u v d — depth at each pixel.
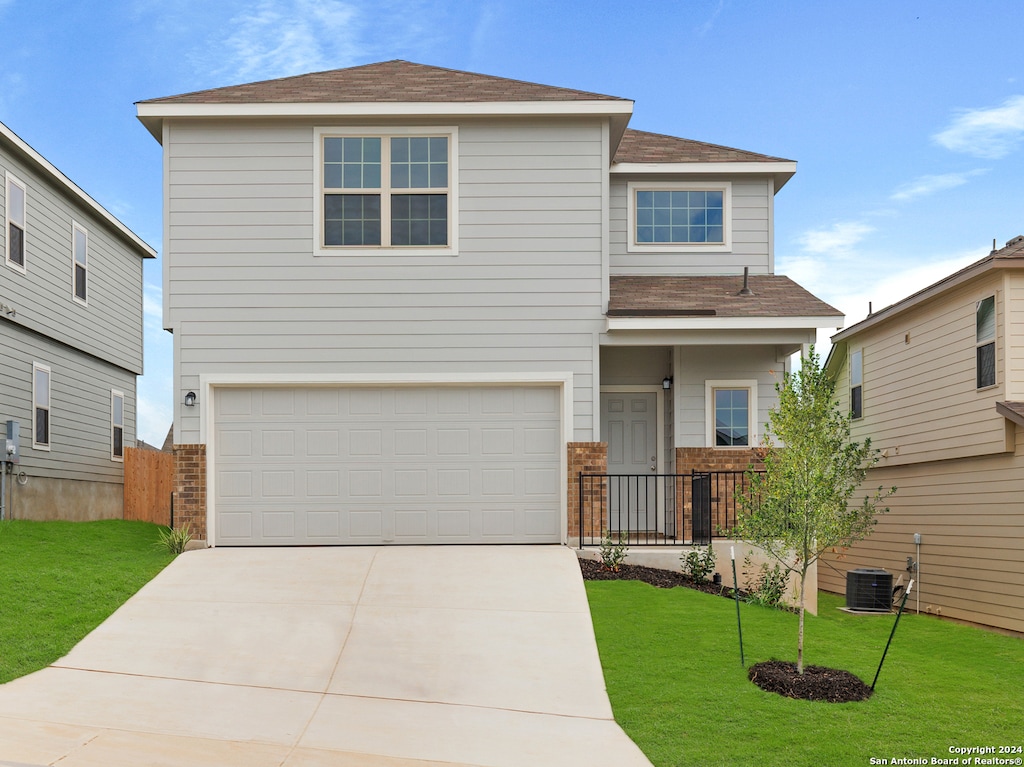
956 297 14.52
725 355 14.27
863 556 18.39
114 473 22.17
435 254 12.80
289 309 12.67
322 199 12.81
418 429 12.76
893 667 8.55
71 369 19.66
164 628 9.17
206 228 12.72
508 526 12.71
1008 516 13.13
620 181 15.19
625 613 9.84
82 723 6.77
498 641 9.01
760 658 8.60
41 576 10.55
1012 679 8.76
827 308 12.88
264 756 6.34
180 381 12.54
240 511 12.56
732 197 15.23
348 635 9.11
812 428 8.41
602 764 6.44
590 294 12.86
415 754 6.55
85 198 19.67
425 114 12.70
